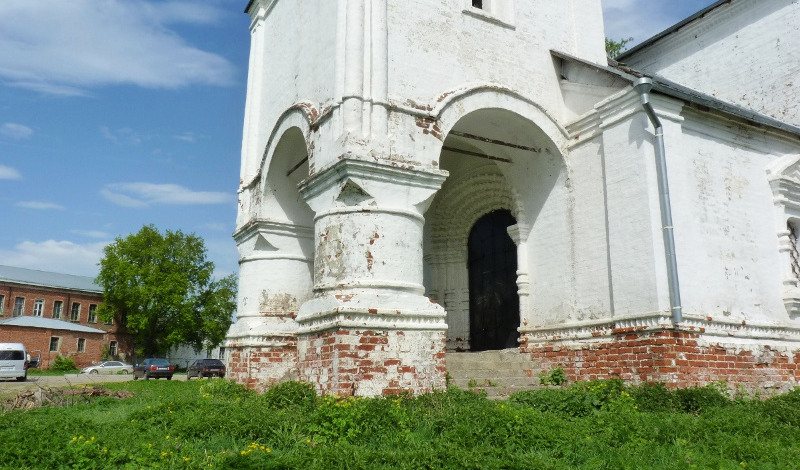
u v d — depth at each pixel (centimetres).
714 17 1717
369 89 959
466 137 1155
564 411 826
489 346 1429
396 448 613
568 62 1197
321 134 1006
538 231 1212
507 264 1416
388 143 948
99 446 614
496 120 1162
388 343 863
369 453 558
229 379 1302
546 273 1181
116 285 5166
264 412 734
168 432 698
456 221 1538
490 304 1445
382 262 895
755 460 574
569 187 1158
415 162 973
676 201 1011
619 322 1016
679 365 944
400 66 1017
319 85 1070
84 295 5844
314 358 892
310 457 552
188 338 5153
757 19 1633
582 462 579
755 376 1045
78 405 1071
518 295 1318
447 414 693
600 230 1086
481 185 1453
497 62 1140
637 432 666
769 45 1602
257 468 528
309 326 908
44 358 5053
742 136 1180
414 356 878
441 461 532
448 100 1041
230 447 634
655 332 958
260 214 1298
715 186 1102
